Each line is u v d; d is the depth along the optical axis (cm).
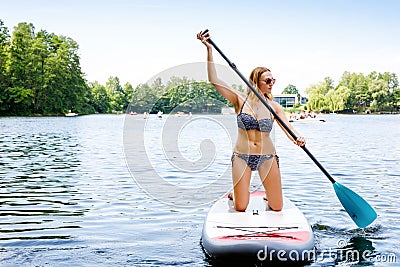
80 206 578
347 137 1852
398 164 988
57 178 791
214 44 484
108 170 884
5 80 5097
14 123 3216
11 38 5356
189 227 480
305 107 7550
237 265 371
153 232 462
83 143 1521
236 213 443
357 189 697
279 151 1278
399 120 4241
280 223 415
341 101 7469
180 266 367
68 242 429
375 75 7981
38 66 5334
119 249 408
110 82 6538
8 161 1030
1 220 509
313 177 809
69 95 5588
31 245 420
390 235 453
